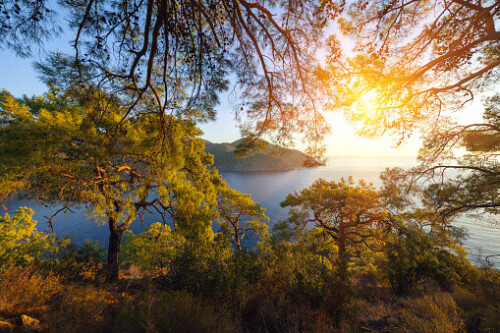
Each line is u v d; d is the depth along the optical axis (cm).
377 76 402
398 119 520
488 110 665
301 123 353
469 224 5488
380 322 454
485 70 365
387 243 1244
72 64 268
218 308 411
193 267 544
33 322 308
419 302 560
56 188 669
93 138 534
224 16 329
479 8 295
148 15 221
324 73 333
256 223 2120
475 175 699
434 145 718
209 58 302
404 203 1072
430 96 463
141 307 332
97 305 339
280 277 546
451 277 936
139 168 839
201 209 984
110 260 908
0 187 529
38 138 535
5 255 855
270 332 363
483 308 557
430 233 1085
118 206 837
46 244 1025
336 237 1616
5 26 215
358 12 377
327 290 471
